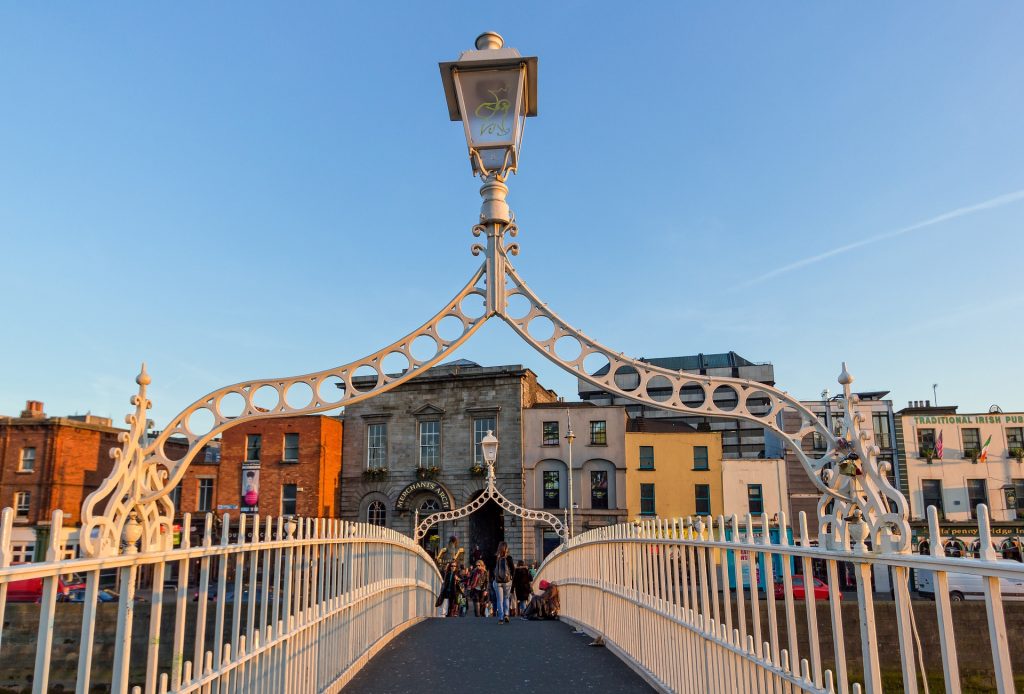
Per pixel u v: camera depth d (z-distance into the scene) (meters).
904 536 3.52
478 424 39.16
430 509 38.88
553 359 5.55
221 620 4.85
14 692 23.89
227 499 38.53
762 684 4.92
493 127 5.97
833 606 4.06
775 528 36.69
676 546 7.03
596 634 10.88
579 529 37.62
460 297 5.71
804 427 4.76
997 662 2.67
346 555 8.41
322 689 6.95
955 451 38.09
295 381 5.39
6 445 40.28
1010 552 36.16
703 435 39.50
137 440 4.50
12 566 3.04
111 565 3.91
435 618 14.69
